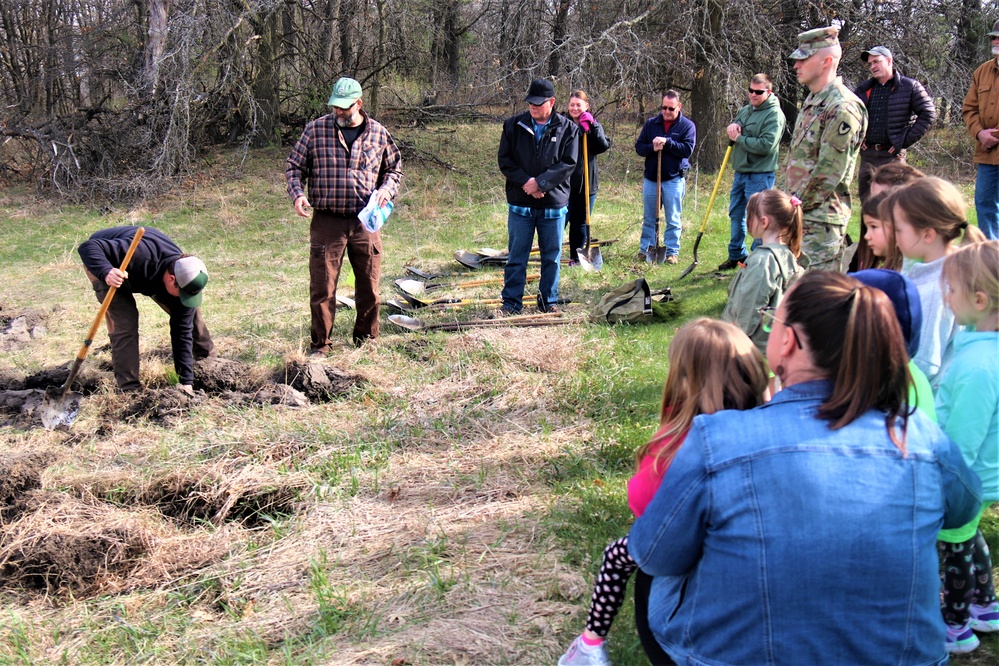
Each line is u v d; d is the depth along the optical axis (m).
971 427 2.65
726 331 2.39
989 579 2.92
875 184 4.35
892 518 1.82
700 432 1.94
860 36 14.16
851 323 1.86
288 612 3.47
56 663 3.28
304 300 8.50
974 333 2.71
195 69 14.56
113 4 19.50
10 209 14.09
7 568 3.89
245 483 4.45
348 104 6.11
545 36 15.16
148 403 5.53
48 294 9.22
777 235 4.54
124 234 5.52
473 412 5.29
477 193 14.06
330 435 4.99
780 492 1.83
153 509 4.37
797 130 5.54
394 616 3.35
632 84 13.97
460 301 7.94
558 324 7.05
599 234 10.66
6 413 5.70
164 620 3.48
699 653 1.95
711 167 15.28
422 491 4.36
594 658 2.69
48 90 19.09
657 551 1.97
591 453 4.66
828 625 1.82
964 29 14.67
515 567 3.63
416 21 16.56
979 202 7.65
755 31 13.84
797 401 1.92
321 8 16.97
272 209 13.61
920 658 1.87
